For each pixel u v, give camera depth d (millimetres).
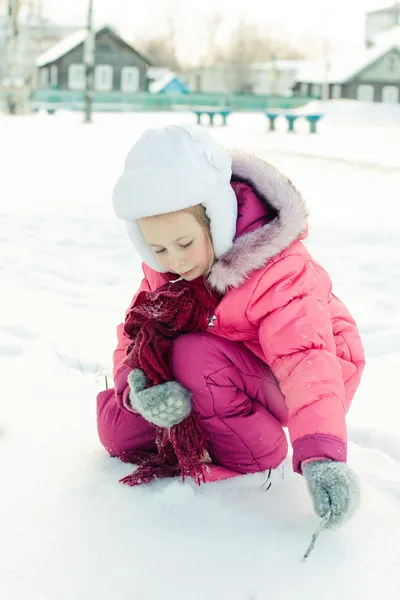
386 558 1738
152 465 2104
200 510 1923
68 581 1656
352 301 4055
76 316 3738
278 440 2102
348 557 1740
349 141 17703
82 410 2584
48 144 14508
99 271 4695
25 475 2102
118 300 4066
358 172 10555
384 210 7062
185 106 37969
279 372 1957
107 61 43938
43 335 3428
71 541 1794
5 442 2320
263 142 16984
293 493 2014
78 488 2035
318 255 5082
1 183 8664
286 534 1827
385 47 43625
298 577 1673
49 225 6117
